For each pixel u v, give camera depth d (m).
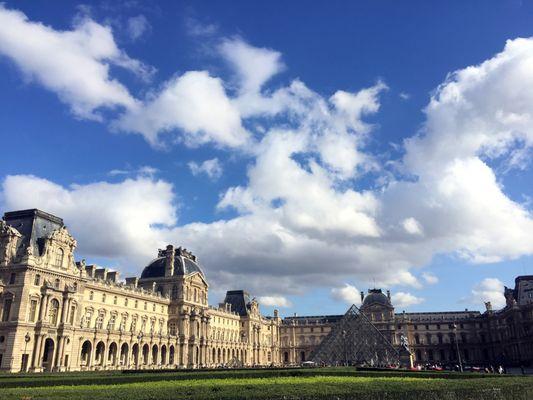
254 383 52.25
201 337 188.88
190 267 197.38
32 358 115.06
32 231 126.00
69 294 126.88
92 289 144.50
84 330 132.88
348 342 165.38
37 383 56.44
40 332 116.62
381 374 74.50
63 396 37.06
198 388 42.69
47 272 122.94
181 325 180.75
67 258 131.25
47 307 120.38
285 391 40.69
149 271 196.88
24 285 115.88
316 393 40.22
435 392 45.91
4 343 112.00
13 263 119.38
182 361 176.25
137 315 164.38
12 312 114.44
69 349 125.75
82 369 129.25
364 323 166.38
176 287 187.25
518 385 52.06
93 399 35.81
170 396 37.19
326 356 166.25
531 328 189.00
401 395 44.00
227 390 41.44
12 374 80.94
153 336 163.75
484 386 49.50
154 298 174.62
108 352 142.38
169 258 193.50
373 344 161.25
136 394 38.28
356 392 41.78
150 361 161.50
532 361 185.38
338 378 62.59
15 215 131.25
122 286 160.00
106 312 149.62
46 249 124.69
